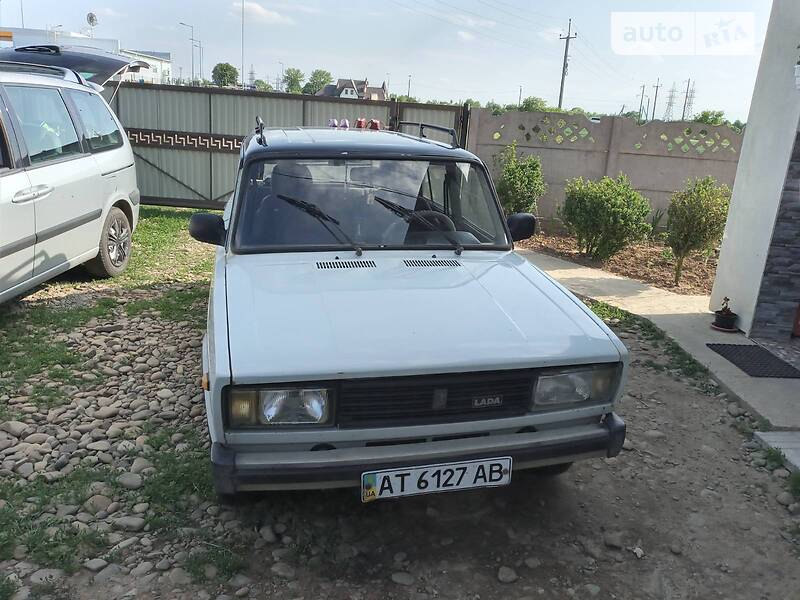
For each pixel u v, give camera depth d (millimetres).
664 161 9609
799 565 2982
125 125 10703
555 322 3025
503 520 3244
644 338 5734
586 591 2783
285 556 2902
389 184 3842
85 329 5371
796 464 3707
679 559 3006
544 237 9734
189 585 2684
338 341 2695
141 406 4168
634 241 8727
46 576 2666
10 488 3252
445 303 3078
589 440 2883
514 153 9688
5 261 4887
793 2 5277
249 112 10594
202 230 3793
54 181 5488
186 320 5703
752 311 5629
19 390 4281
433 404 2682
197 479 3357
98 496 3188
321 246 3580
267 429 2584
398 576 2814
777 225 5359
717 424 4281
